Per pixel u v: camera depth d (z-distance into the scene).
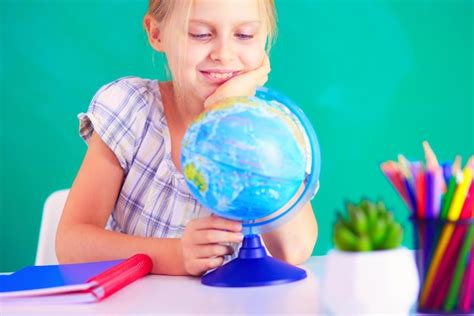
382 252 0.89
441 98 3.00
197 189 1.13
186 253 1.26
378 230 0.90
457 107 3.01
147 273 1.30
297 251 1.40
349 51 2.94
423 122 2.99
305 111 2.93
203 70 1.46
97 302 1.07
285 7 2.90
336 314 0.90
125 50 2.85
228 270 1.18
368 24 2.95
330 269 0.91
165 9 1.55
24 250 2.86
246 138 1.09
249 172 1.09
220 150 1.09
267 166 1.09
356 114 2.95
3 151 2.85
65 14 2.84
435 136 3.00
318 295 1.05
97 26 2.85
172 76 1.56
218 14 1.41
